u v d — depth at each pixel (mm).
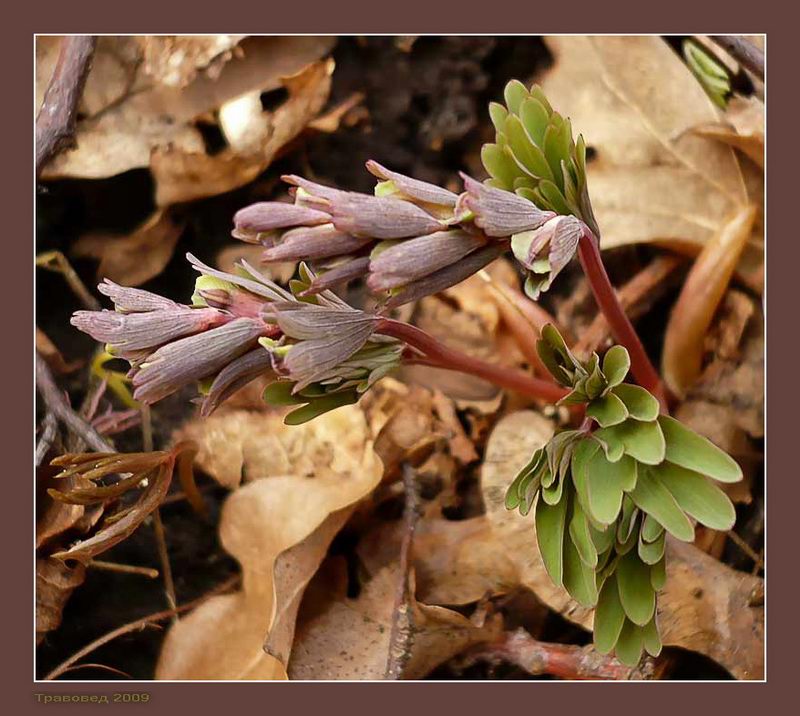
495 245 374
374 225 366
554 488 380
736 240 415
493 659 403
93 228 425
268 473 411
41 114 406
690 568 401
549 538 379
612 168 424
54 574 405
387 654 401
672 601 399
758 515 414
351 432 409
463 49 433
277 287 376
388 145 434
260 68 423
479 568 406
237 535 404
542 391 404
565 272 429
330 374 377
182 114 421
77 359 423
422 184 373
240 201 428
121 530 396
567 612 400
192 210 426
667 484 377
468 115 435
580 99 428
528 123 385
